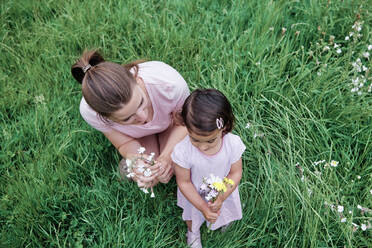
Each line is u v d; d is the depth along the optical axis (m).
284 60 3.16
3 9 3.87
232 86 3.15
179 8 3.71
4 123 3.18
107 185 2.87
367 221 2.38
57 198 2.75
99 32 3.59
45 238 2.70
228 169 2.27
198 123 1.82
